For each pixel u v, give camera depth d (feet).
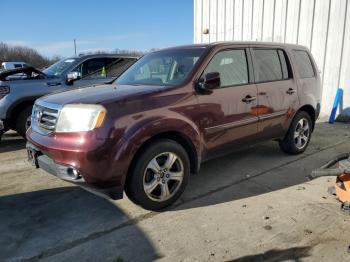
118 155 10.56
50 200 13.19
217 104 13.32
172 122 11.75
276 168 16.25
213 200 12.91
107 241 10.34
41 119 12.03
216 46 14.08
